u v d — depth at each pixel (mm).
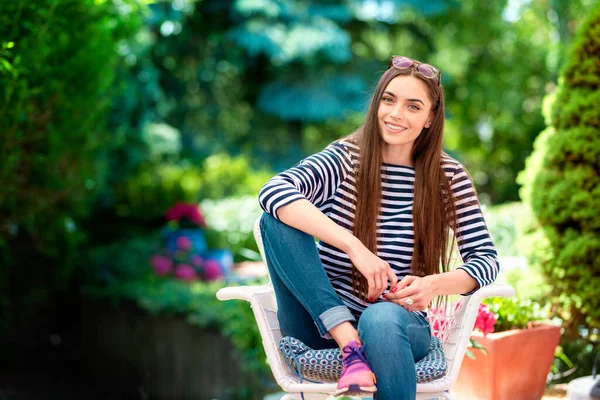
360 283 2252
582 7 10430
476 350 3006
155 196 8758
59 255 6688
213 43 12812
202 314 5672
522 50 15023
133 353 6461
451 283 2146
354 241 2086
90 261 7375
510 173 15750
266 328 2195
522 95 15078
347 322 2029
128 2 5020
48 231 6105
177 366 5898
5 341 6957
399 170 2346
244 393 5129
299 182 2191
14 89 4449
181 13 10117
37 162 5051
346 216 2314
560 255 3605
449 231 2416
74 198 5773
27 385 6312
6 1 4207
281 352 2197
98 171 6246
